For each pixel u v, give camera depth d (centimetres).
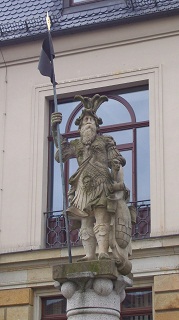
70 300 1162
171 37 2019
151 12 2019
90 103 1273
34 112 2083
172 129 1941
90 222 1220
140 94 2038
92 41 2080
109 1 2114
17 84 2119
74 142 1277
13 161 2055
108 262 1155
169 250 1833
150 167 1933
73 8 2144
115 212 1207
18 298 1923
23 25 2144
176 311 1794
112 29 2066
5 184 2041
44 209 2008
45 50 1469
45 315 1925
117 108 2050
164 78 1991
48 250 1920
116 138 2023
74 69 2086
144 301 1855
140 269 1844
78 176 1240
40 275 1923
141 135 2003
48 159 2059
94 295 1152
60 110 2097
